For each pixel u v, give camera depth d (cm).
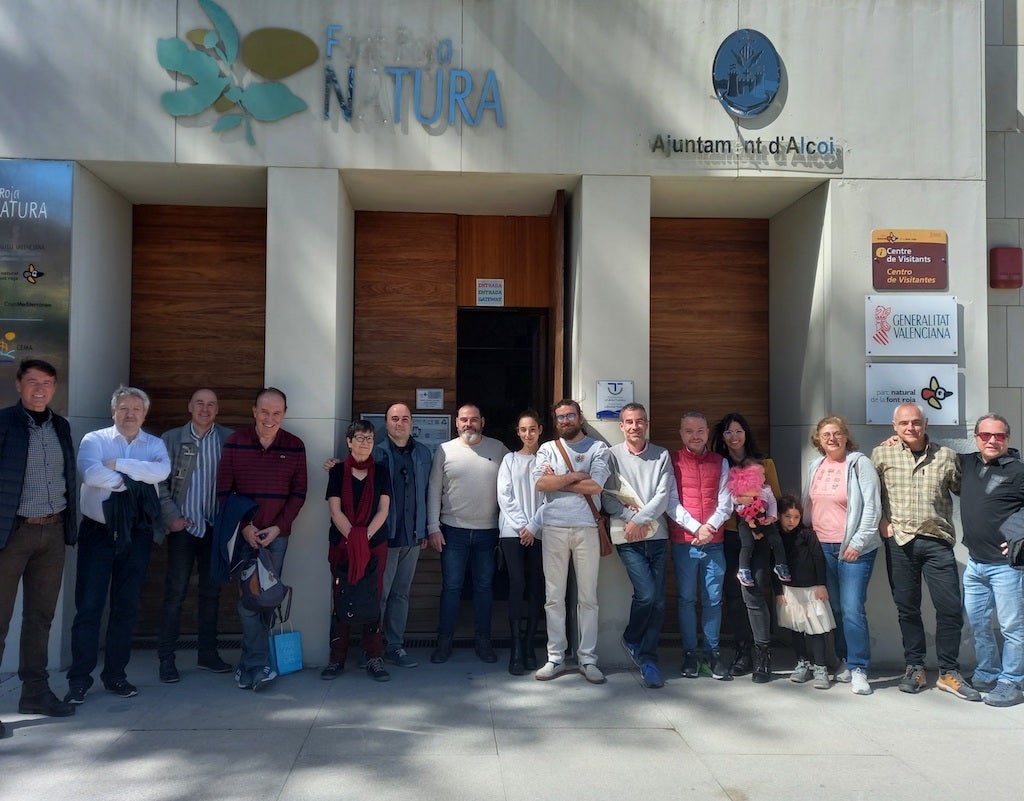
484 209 674
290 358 573
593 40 591
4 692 509
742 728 460
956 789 386
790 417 661
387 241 678
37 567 464
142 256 666
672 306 698
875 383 594
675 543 559
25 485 453
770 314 700
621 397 589
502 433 693
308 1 577
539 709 486
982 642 527
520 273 689
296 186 575
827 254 600
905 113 603
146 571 509
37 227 559
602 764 408
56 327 559
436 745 428
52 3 564
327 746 425
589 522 541
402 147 580
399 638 573
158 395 662
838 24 601
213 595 555
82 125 563
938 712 491
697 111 594
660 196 639
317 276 576
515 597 559
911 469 538
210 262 669
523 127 586
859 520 530
